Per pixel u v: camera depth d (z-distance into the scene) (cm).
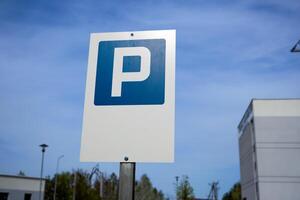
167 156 301
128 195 295
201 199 6600
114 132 311
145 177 6181
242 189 4738
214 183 6812
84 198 5675
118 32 336
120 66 327
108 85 323
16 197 4378
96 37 337
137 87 319
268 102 3753
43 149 3872
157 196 6631
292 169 3578
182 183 5106
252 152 3884
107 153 308
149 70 321
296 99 3706
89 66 330
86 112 318
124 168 302
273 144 3653
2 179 4294
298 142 3622
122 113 314
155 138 306
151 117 310
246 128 4294
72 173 5831
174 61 321
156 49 326
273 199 3534
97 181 5975
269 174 3597
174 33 328
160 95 315
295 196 3512
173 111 310
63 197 5662
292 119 3675
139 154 304
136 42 330
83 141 312
